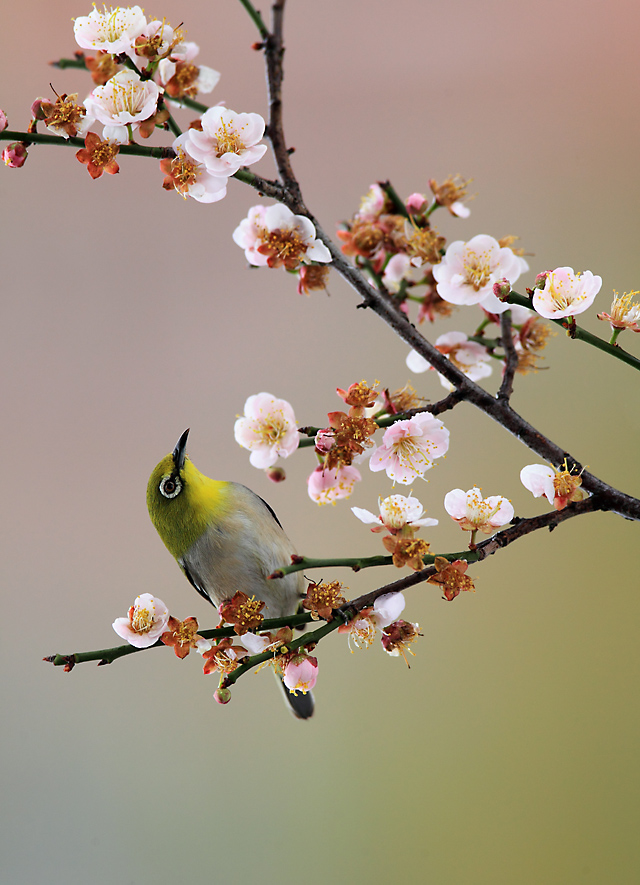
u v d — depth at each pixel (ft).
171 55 14.56
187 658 20.40
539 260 22.25
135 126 14.53
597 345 14.51
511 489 20.34
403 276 14.76
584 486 14.55
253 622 14.49
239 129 14.53
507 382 14.62
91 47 14.52
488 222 22.72
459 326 20.24
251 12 14.57
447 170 23.22
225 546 15.01
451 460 20.58
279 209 14.61
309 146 23.75
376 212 14.76
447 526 20.10
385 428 14.56
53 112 14.52
